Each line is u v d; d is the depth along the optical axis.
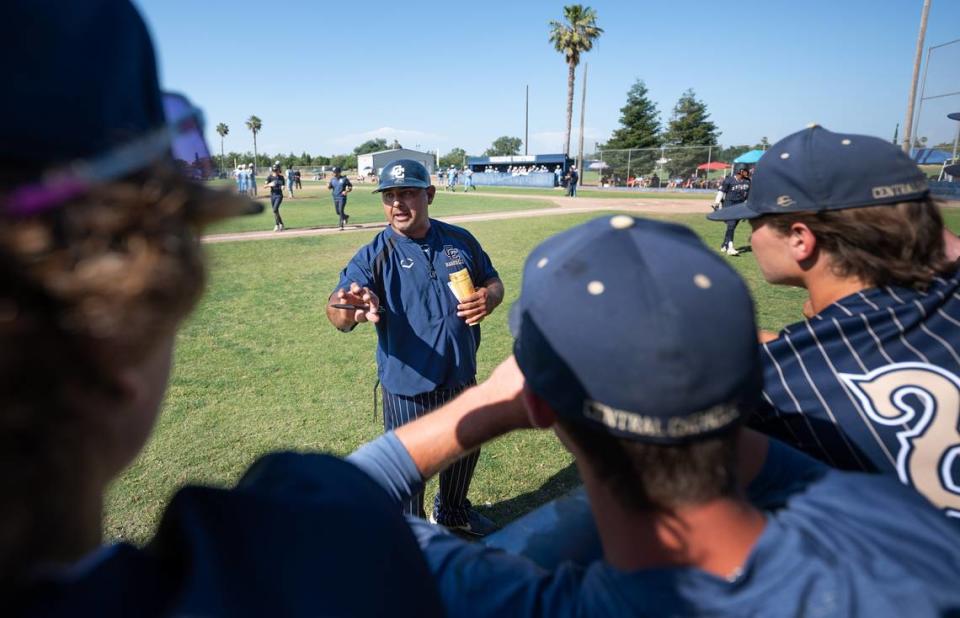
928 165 19.52
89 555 0.51
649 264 0.75
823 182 1.33
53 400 0.43
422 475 1.14
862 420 1.24
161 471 3.59
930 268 1.34
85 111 0.45
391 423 3.01
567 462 3.79
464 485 3.00
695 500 0.73
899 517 0.85
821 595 0.71
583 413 0.74
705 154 41.38
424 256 2.91
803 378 1.30
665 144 61.41
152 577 0.52
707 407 0.70
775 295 8.09
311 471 0.73
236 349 5.84
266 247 12.93
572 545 1.07
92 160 0.45
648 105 59.59
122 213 0.45
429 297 2.87
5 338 0.39
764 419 1.34
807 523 0.84
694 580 0.73
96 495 0.51
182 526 0.57
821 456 1.29
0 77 0.42
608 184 45.72
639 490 0.74
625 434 0.71
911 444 1.21
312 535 0.61
